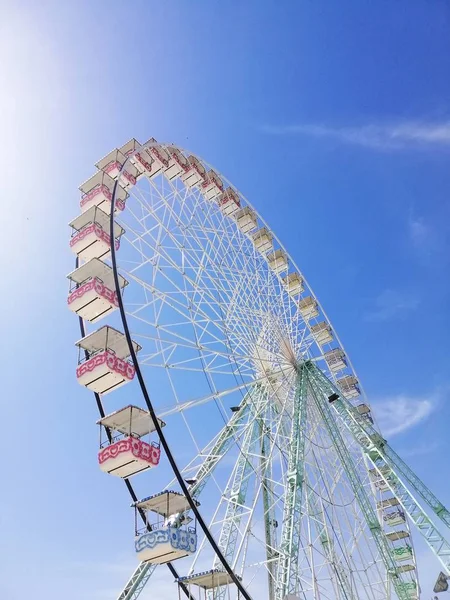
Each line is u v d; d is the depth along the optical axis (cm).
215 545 1839
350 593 2416
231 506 2547
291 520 2300
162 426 2219
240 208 3550
